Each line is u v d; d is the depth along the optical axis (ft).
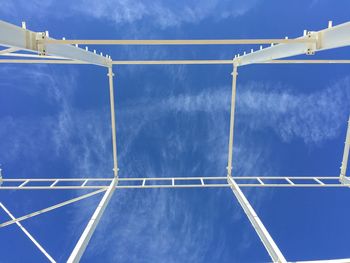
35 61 23.89
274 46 21.24
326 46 15.74
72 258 16.94
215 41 16.14
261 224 21.16
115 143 30.68
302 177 29.99
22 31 14.92
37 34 16.24
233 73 30.35
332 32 15.01
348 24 13.34
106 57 28.78
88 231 20.15
